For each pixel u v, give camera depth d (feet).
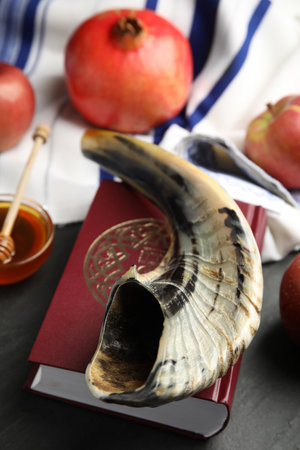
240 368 1.92
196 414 1.76
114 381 1.57
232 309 1.65
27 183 2.18
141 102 2.18
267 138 2.13
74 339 1.79
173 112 2.24
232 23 2.32
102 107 2.19
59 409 1.85
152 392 1.51
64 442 1.81
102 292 1.87
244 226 1.75
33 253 2.01
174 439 1.82
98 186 2.19
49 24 2.38
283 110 2.12
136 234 1.97
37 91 2.38
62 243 2.11
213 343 1.60
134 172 1.93
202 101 2.37
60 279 1.95
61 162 2.23
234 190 2.08
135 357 1.60
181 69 2.18
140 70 2.13
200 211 1.80
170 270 1.75
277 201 2.11
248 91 2.36
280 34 2.34
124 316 1.63
